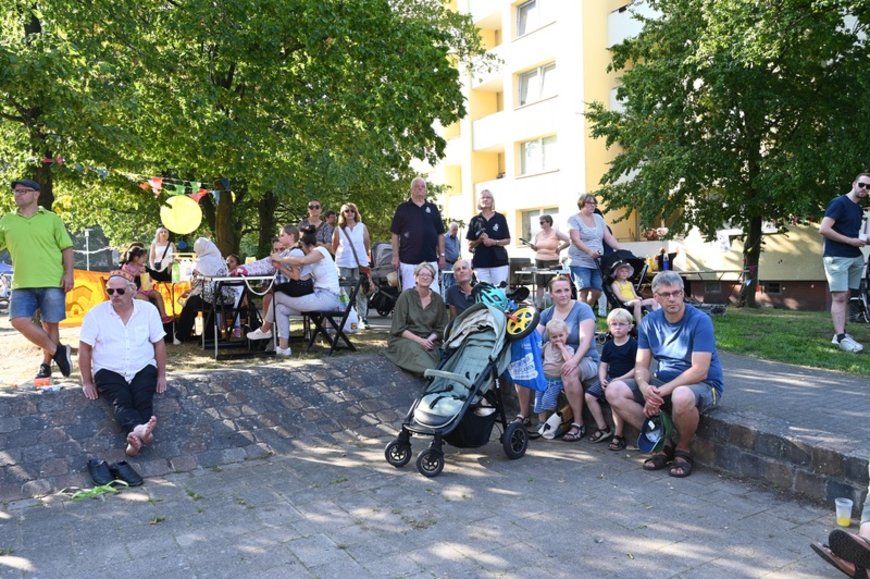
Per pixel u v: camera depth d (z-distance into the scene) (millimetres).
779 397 5887
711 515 4180
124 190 14688
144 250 9320
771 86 13930
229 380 6266
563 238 11789
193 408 5914
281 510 4496
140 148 9625
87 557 3842
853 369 6805
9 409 5340
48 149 8961
